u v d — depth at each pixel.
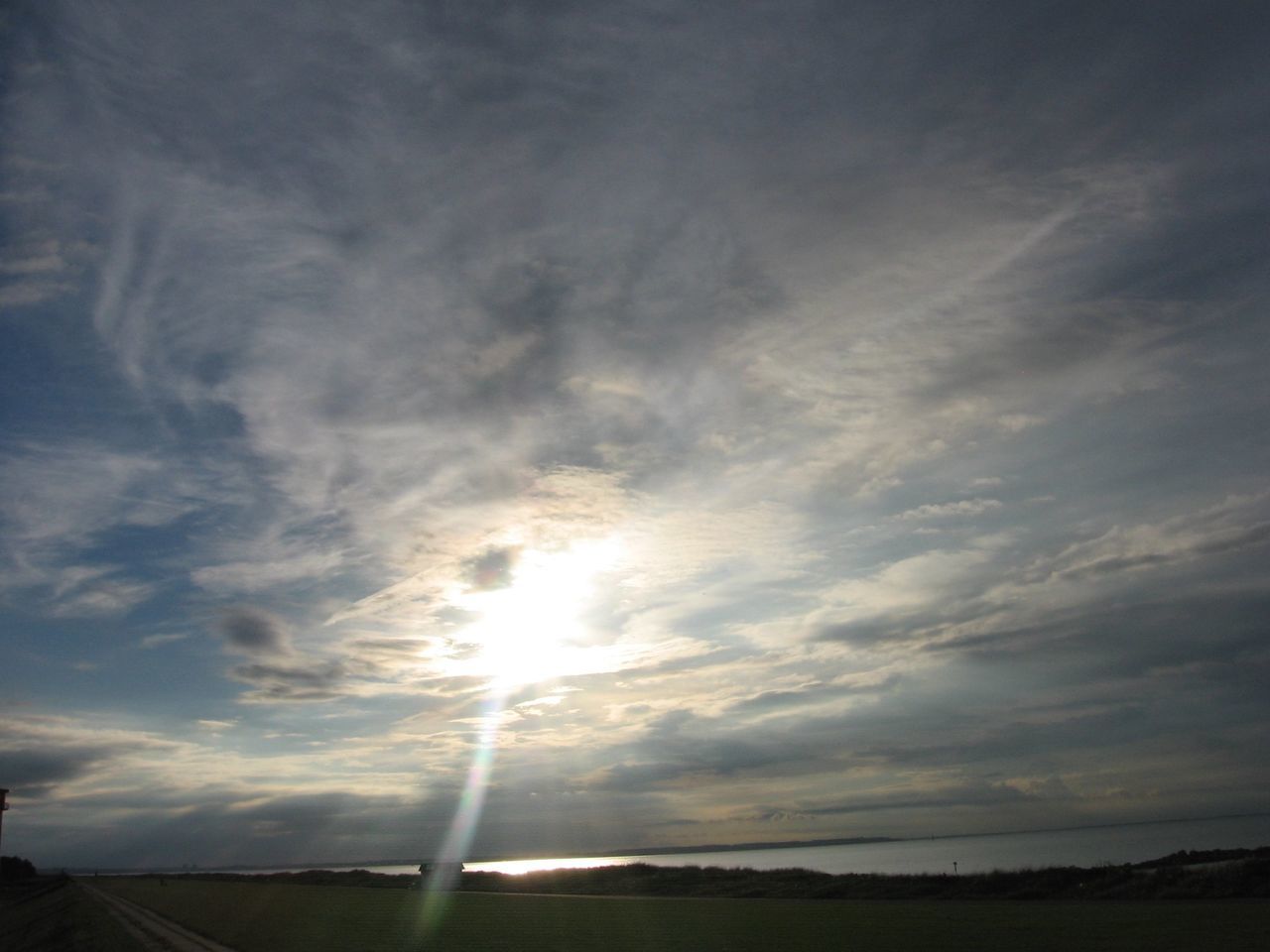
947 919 29.25
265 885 92.19
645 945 25.73
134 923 47.69
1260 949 18.53
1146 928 23.22
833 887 48.59
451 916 39.00
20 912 82.12
